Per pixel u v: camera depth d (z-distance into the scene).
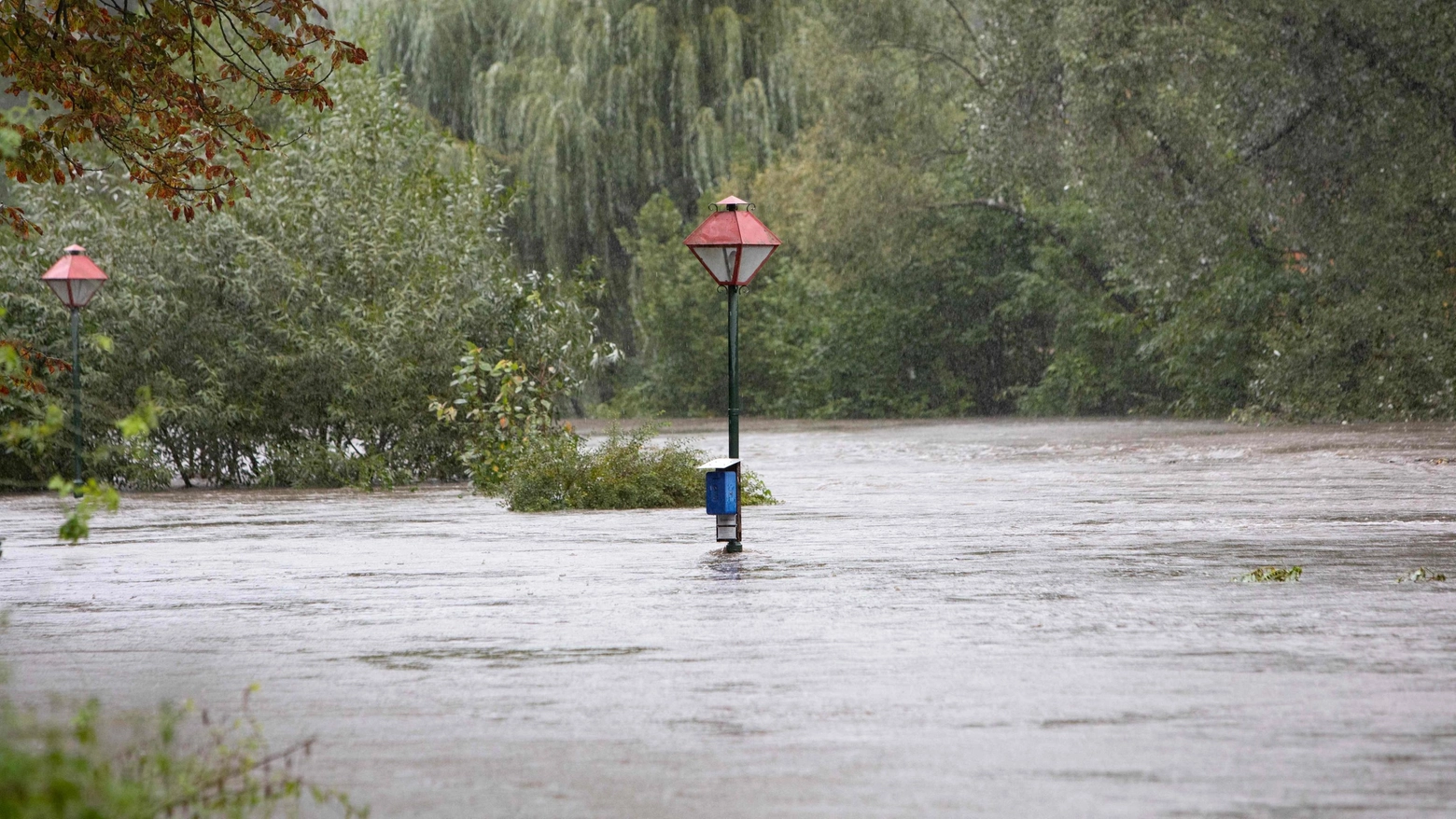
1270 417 79.19
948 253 105.50
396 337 50.81
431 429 51.06
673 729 12.52
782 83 107.06
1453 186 71.19
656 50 106.75
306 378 50.78
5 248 51.06
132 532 33.28
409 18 105.31
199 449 52.62
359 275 53.31
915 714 12.96
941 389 111.06
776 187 103.62
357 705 13.66
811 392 112.19
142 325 50.28
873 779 10.83
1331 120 73.38
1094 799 10.21
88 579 23.91
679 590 21.17
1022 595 20.17
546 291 55.50
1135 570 22.80
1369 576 21.73
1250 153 75.81
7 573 24.92
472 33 108.06
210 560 26.69
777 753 11.66
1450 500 34.91
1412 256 72.62
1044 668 14.98
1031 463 53.84
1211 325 84.44
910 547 26.53
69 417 47.72
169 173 25.56
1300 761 11.21
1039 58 83.19
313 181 55.00
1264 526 29.34
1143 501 36.16
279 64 61.84
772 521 32.09
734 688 14.18
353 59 24.97
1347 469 46.22
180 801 9.31
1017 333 110.06
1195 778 10.75
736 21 107.06
